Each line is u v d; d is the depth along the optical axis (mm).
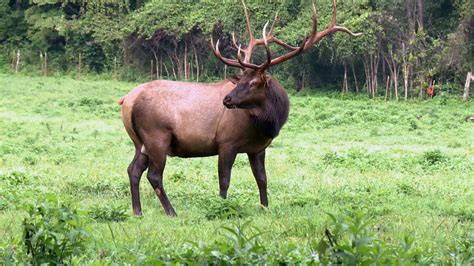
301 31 63000
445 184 22219
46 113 50344
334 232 8664
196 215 16547
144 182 22234
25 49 85375
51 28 82812
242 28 66000
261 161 17812
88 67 82250
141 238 12445
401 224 14750
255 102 16906
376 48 62594
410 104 59219
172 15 71812
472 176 24938
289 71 68500
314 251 10688
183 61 74500
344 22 61125
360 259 8375
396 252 9688
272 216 15977
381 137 41812
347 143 39156
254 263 9148
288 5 66000
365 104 58156
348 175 24984
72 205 10367
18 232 13602
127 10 80062
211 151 17609
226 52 70875
